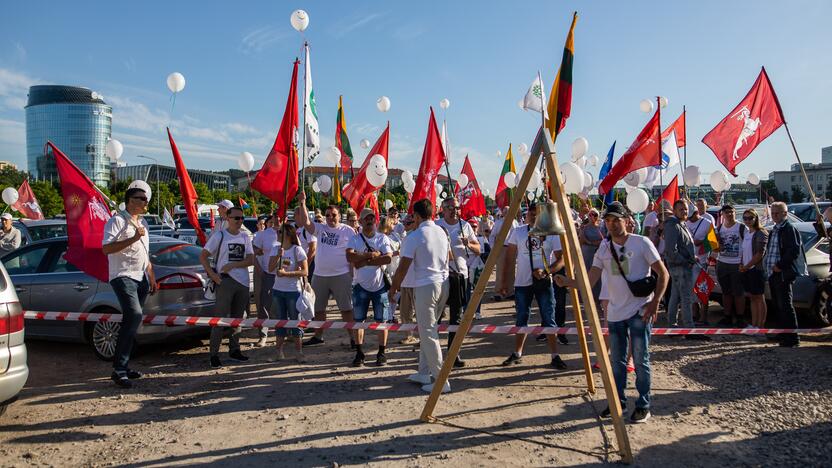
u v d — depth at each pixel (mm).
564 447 4121
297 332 6945
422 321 5512
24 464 3984
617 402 3904
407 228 8359
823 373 5766
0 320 4359
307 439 4355
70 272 7227
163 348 7664
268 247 7473
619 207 4734
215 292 6852
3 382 4332
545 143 4207
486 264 4590
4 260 7656
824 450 3949
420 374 5844
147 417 4934
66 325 7117
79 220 6383
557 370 6285
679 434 4324
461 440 4289
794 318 6996
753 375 5816
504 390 5559
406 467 3820
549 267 5984
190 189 7758
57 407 5230
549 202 4445
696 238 9211
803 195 97438
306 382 5969
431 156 8297
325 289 7324
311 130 7516
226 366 6699
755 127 8734
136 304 5914
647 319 4598
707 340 7523
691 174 10398
